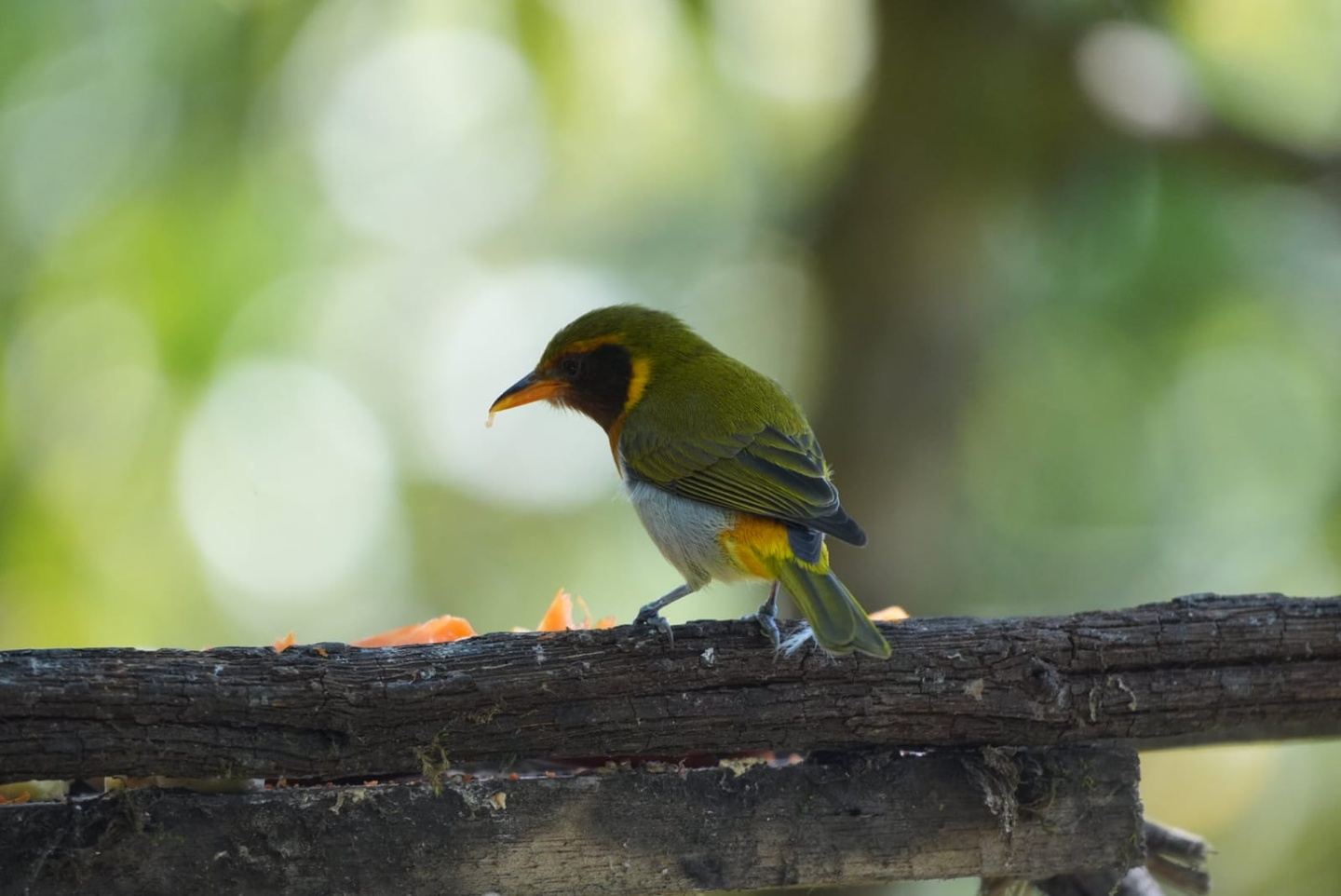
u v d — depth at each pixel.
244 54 13.57
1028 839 6.74
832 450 14.16
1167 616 6.86
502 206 16.28
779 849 6.59
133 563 14.59
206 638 14.94
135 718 5.82
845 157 14.45
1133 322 14.83
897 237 14.05
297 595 15.79
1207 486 15.17
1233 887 14.27
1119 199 14.58
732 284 15.70
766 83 15.30
